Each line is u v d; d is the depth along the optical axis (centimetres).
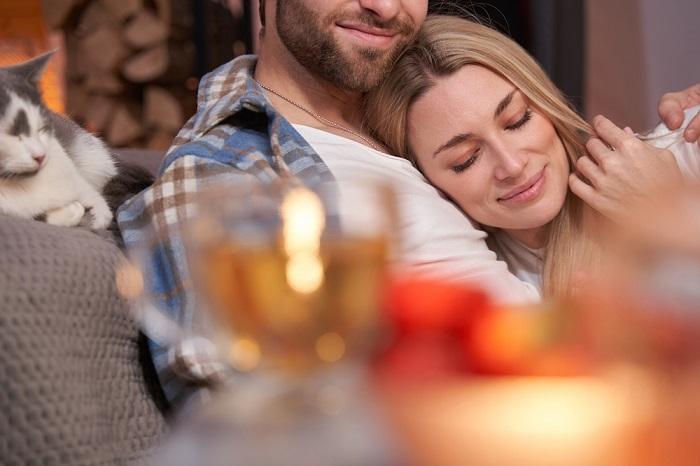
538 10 334
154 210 143
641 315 47
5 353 109
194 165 145
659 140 178
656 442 42
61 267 118
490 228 180
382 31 163
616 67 387
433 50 166
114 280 127
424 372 49
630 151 161
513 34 337
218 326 56
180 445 47
